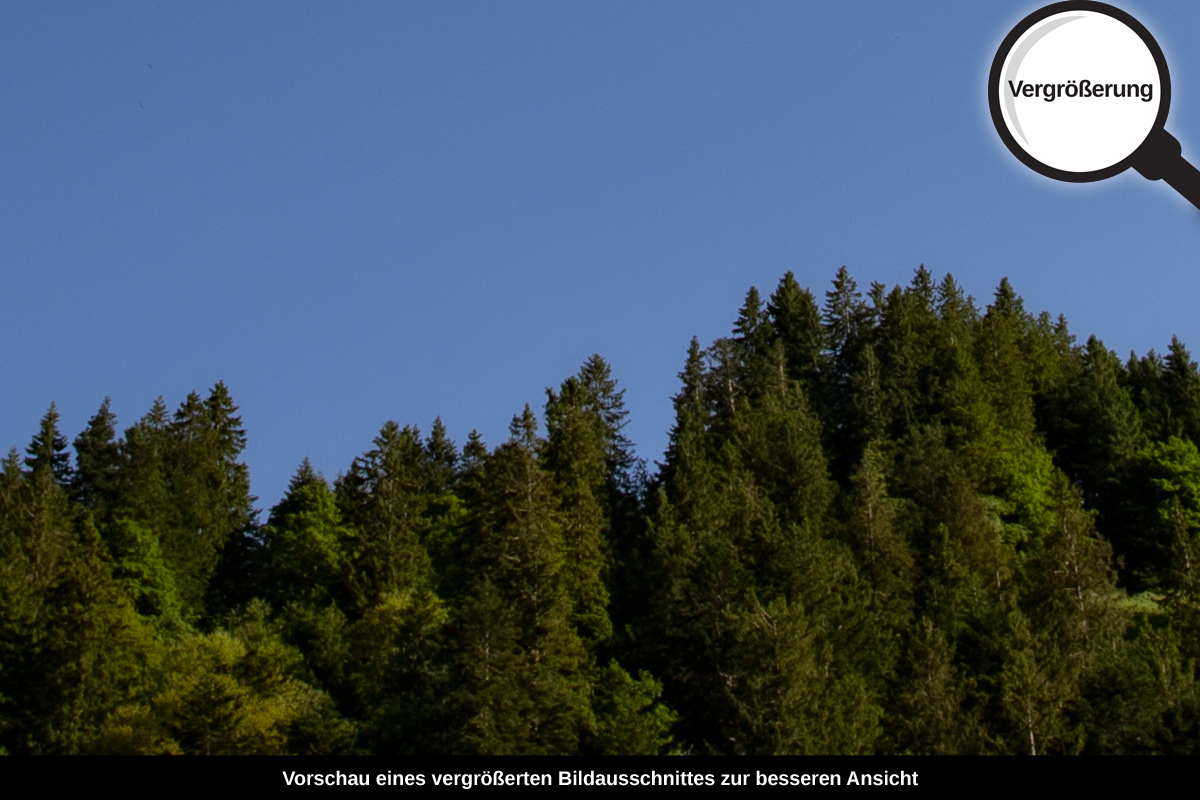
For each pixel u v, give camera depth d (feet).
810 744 209.46
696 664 254.88
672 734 233.35
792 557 264.72
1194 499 375.04
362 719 254.27
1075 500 336.70
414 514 387.96
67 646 244.01
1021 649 241.76
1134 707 230.27
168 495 394.73
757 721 214.48
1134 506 387.55
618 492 393.91
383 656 268.00
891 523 314.35
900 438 403.95
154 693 255.50
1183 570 294.05
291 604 322.34
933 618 272.31
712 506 328.70
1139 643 262.06
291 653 274.77
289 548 374.63
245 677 246.47
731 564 262.67
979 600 268.00
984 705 234.79
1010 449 411.34
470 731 215.72
